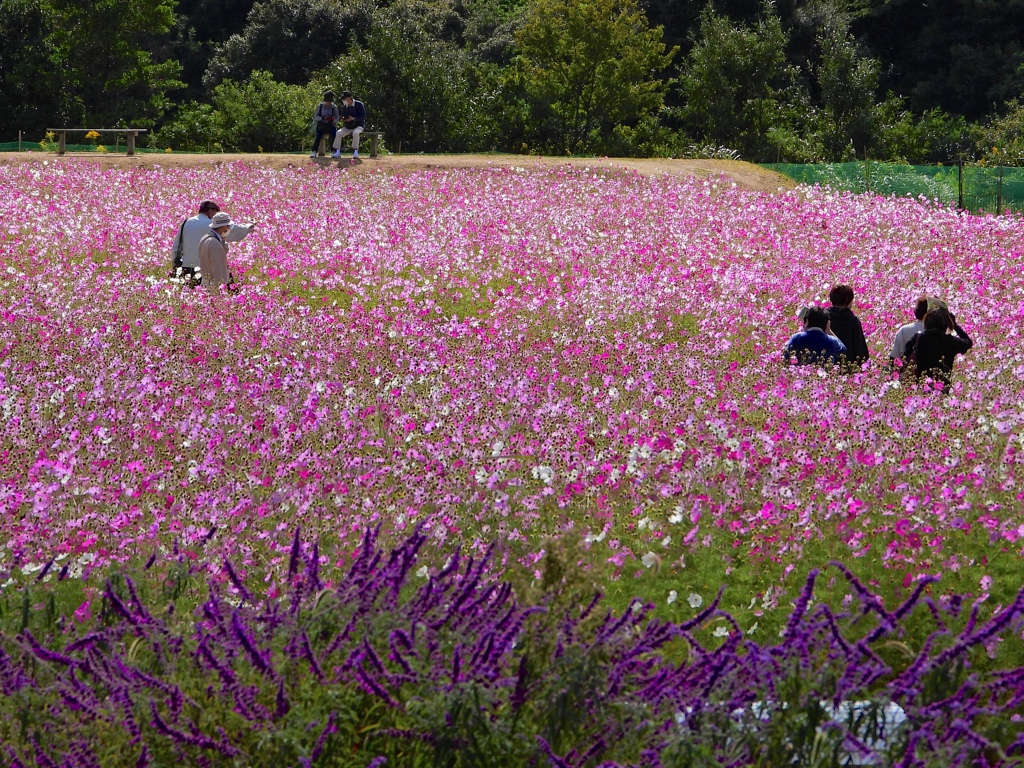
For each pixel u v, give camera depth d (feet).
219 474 64.39
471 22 575.38
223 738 31.17
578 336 109.70
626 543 57.00
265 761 30.55
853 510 56.39
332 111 243.60
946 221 184.34
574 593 34.58
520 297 126.00
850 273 141.79
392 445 72.79
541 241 159.53
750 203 196.24
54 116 450.71
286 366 92.68
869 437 69.26
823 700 32.04
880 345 111.24
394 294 130.31
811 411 77.00
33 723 32.04
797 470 62.64
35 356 93.97
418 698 31.17
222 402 81.56
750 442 68.33
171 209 179.63
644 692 32.17
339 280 133.49
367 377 89.10
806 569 52.80
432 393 83.46
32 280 124.26
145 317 111.14
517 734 31.12
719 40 403.95
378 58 386.73
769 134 390.83
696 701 31.86
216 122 403.34
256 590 50.37
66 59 460.14
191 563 50.60
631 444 69.56
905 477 62.44
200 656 33.88
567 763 30.58
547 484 62.23
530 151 409.69
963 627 46.39
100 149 284.61
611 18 411.54
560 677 31.24
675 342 109.60
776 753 30.94
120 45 453.99
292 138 394.73
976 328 114.93
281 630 34.32
